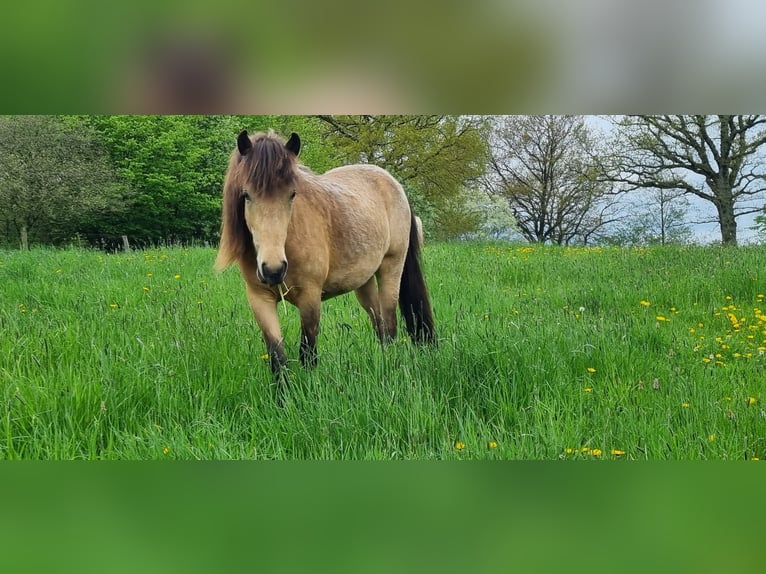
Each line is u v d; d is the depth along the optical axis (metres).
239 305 6.73
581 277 9.28
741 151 20.47
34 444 3.16
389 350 4.65
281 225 4.00
